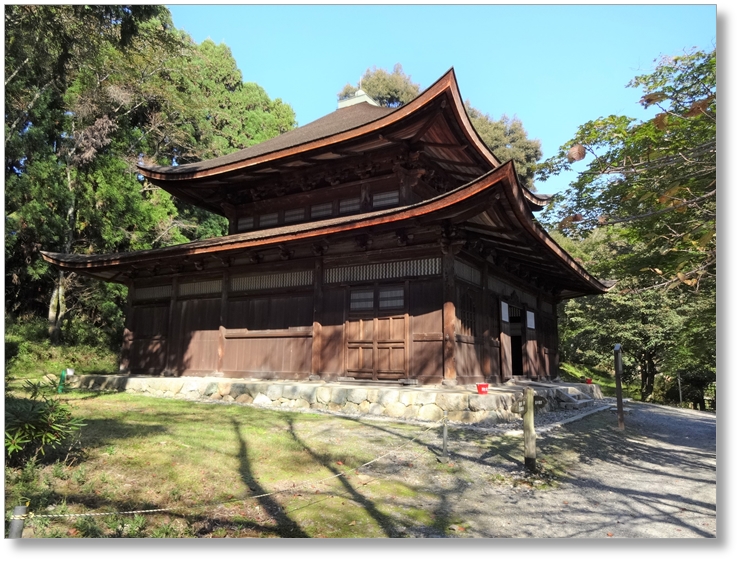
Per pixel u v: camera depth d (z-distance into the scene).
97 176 23.52
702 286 11.12
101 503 5.00
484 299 13.62
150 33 21.45
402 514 5.28
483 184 9.23
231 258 15.18
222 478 5.95
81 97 23.08
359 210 14.40
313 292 13.48
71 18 13.80
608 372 39.38
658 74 10.91
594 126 11.56
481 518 5.32
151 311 17.42
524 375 16.45
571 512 5.70
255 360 14.33
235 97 37.28
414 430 9.04
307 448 7.54
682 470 8.25
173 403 12.16
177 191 17.92
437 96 11.34
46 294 25.47
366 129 12.40
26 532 4.31
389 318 12.15
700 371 27.81
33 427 5.48
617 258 15.94
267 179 16.22
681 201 4.93
